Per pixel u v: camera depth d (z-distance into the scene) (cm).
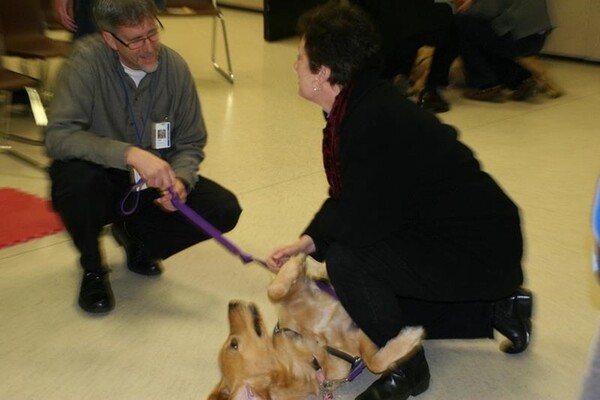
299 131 446
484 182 194
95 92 244
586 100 510
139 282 272
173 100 257
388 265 193
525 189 352
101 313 250
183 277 275
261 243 300
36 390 212
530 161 390
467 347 232
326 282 203
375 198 182
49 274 276
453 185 188
